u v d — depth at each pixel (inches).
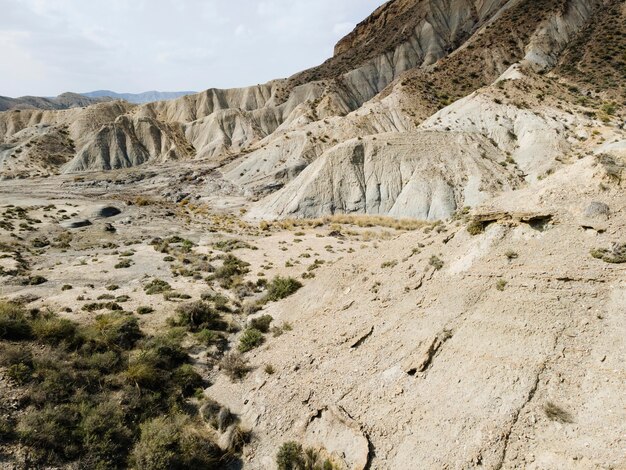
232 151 4726.9
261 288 1113.4
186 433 546.3
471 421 430.3
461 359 499.8
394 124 3265.3
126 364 668.7
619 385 389.4
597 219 543.8
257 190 2856.8
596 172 595.2
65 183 3385.8
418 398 490.3
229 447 530.3
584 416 384.8
